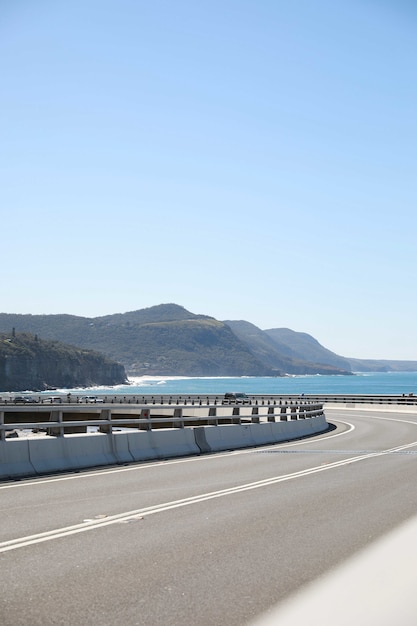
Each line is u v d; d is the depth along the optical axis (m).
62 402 83.44
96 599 7.71
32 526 11.56
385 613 7.56
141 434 23.12
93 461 20.53
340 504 14.48
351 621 7.26
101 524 11.82
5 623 6.93
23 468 18.06
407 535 11.54
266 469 20.62
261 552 10.07
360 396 81.00
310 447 29.42
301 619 7.25
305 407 42.06
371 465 22.09
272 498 15.06
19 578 8.48
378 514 13.43
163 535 11.05
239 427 29.70
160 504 13.95
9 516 12.44
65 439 19.75
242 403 75.44
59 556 9.59
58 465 19.19
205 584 8.38
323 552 10.18
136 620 7.06
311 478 18.67
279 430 33.97
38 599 7.67
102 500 14.31
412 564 9.69
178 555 9.77
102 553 9.79
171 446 24.66
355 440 33.59
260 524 12.14
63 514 12.68
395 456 25.22
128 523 11.97
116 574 8.73
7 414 61.78
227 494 15.47
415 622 7.32
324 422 44.91
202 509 13.50
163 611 7.35
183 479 17.95
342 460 23.64
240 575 8.81
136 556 9.66
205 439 26.91
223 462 22.55
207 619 7.14
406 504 14.63
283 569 9.16
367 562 9.69
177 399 83.00
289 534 11.38
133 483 16.98
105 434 21.44
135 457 22.41
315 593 8.14
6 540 10.53
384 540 11.12
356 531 11.76
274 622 7.12
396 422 50.69
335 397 83.06
